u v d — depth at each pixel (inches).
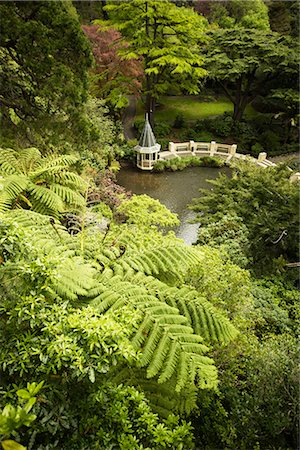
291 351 138.3
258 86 633.0
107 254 116.3
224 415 114.3
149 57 577.3
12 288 74.2
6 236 75.2
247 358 137.6
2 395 68.1
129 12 552.4
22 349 69.8
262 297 216.4
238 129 632.4
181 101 776.3
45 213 172.4
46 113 241.3
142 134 494.6
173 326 92.0
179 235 370.9
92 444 68.4
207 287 139.9
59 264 78.4
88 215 185.3
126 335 81.4
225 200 303.3
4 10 203.9
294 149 593.0
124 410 73.2
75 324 71.4
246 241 255.4
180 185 480.7
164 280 126.6
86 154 366.0
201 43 697.0
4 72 240.1
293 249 270.8
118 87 575.5
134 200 243.6
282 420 118.0
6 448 41.5
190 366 86.1
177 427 76.5
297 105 581.0
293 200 266.5
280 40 592.7
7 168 186.5
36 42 213.3
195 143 576.7
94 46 549.6
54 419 67.1
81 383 74.5
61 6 233.3
